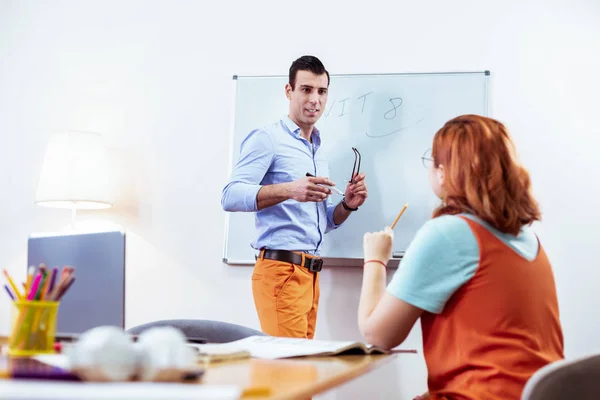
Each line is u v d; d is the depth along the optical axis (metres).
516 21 3.20
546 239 3.08
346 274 3.16
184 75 3.44
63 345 1.29
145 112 3.45
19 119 3.55
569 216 3.08
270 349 1.45
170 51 3.46
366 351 1.48
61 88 3.54
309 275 2.88
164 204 3.37
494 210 1.43
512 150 1.51
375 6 3.31
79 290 1.46
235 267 3.28
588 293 3.04
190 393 0.69
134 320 3.32
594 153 3.10
